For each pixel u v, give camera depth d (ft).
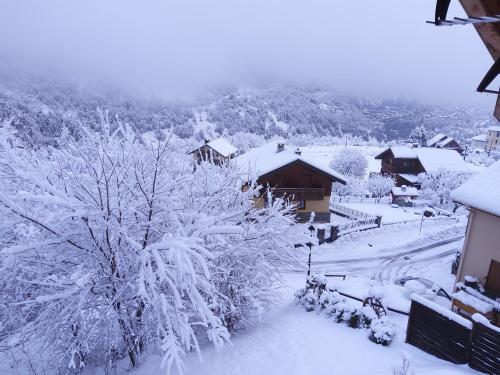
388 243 72.33
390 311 31.71
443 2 4.86
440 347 23.25
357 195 132.05
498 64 5.65
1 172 23.61
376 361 22.24
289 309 35.09
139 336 24.89
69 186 23.31
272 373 22.85
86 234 23.73
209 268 28.68
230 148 142.31
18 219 21.43
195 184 31.07
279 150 92.22
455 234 77.41
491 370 20.61
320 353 24.09
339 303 29.94
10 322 25.30
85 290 22.13
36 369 27.32
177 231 23.90
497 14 4.88
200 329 33.83
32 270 22.53
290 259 38.34
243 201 34.86
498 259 35.73
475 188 36.78
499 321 31.81
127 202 24.39
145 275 22.04
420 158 143.13
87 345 23.32
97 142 25.02
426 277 55.11
